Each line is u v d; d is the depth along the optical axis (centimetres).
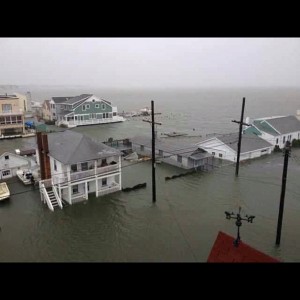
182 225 2736
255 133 5472
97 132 7575
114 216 2916
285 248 2366
